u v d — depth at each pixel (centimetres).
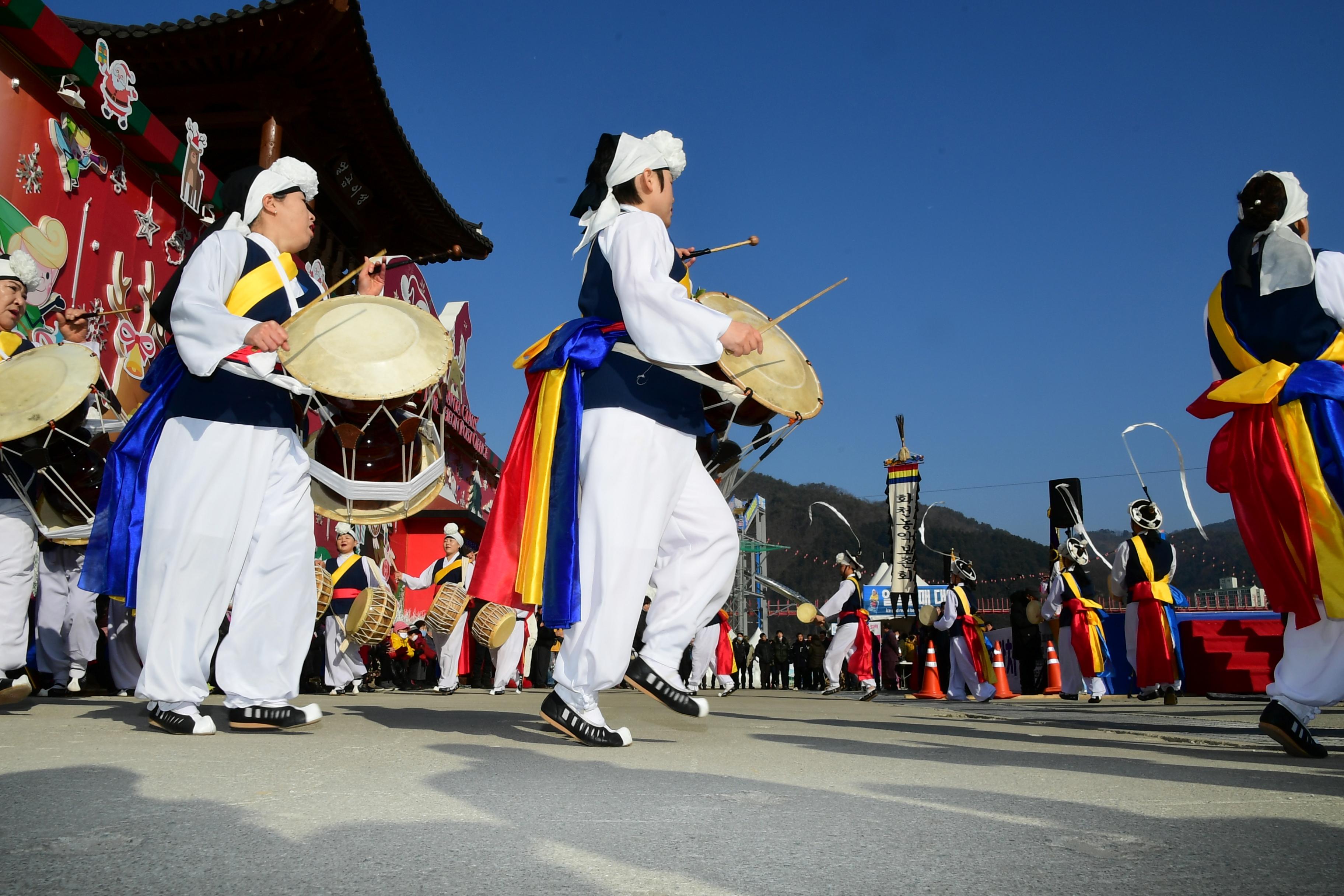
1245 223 378
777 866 149
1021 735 434
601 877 141
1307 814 196
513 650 1181
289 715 405
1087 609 1109
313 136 1689
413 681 1642
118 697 755
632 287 367
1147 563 985
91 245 946
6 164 837
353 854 154
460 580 1191
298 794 215
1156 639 966
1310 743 334
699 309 360
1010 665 1530
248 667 406
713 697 1346
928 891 134
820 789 231
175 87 1538
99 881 136
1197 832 176
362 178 1880
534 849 159
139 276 1027
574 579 360
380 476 470
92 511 540
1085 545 1145
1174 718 661
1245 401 359
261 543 409
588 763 284
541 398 383
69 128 916
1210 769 283
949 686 1284
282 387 409
